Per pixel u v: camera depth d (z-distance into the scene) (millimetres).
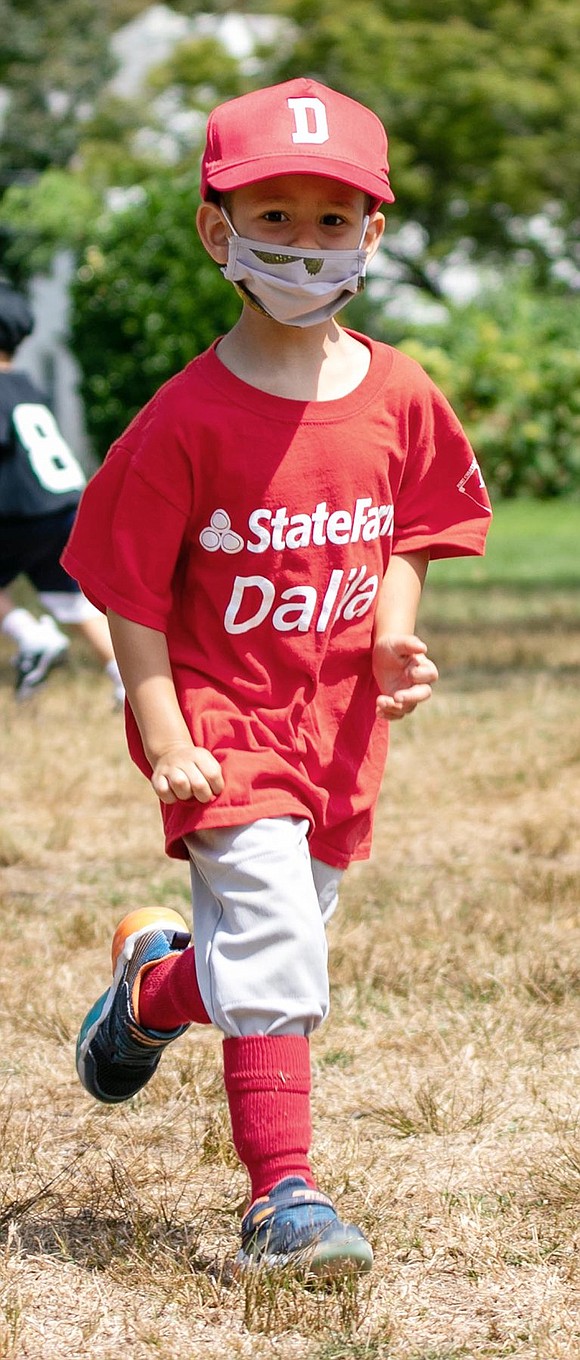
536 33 66125
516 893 10859
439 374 51812
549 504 52375
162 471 5762
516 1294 5566
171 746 5723
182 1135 7168
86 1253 5902
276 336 5930
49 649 15969
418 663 5902
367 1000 8781
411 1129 7117
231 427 5770
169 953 6312
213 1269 5781
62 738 15953
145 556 5832
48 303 71375
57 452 15844
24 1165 6727
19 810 13508
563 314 57438
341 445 5887
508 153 66438
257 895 5625
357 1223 6141
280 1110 5613
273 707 5852
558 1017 8539
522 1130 7117
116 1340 5246
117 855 12281
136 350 42219
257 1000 5586
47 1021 8375
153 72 71250
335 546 5875
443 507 6383
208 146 5945
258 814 5684
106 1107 7473
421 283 74938
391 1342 5203
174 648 5984
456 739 15930
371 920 10312
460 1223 6098
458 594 31203
